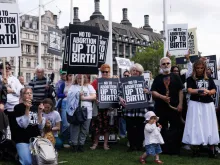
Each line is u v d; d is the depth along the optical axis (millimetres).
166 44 11820
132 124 8906
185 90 9406
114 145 9844
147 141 7492
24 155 6906
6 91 7594
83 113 8391
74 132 8711
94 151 8859
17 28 8000
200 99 8250
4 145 7453
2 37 7875
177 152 8547
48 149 6730
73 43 8422
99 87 9039
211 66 10438
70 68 8406
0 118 7043
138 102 8711
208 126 8141
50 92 9977
